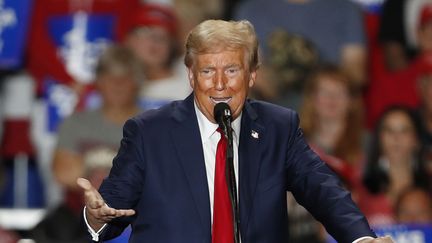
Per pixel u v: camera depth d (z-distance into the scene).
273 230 10.74
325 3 25.98
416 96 26.56
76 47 26.00
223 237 10.55
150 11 25.75
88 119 24.12
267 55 25.62
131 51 24.38
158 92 25.23
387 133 25.95
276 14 25.80
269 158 10.93
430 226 21.89
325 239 20.73
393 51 26.75
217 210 10.62
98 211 10.12
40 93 26.20
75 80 25.92
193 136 10.88
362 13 26.33
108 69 24.00
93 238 10.80
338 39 25.95
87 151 23.77
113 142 23.95
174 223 10.59
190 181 10.70
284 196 10.92
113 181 10.80
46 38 26.11
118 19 25.86
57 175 23.98
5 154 26.36
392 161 25.89
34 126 26.27
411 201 24.94
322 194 10.74
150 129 10.91
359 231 10.34
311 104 25.55
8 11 26.16
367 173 25.73
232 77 10.47
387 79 26.70
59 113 26.08
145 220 10.73
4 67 26.25
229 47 10.41
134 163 10.79
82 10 25.97
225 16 26.11
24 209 26.02
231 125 10.54
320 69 25.73
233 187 10.41
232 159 10.43
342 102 25.58
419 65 26.59
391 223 24.44
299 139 11.18
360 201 24.91
